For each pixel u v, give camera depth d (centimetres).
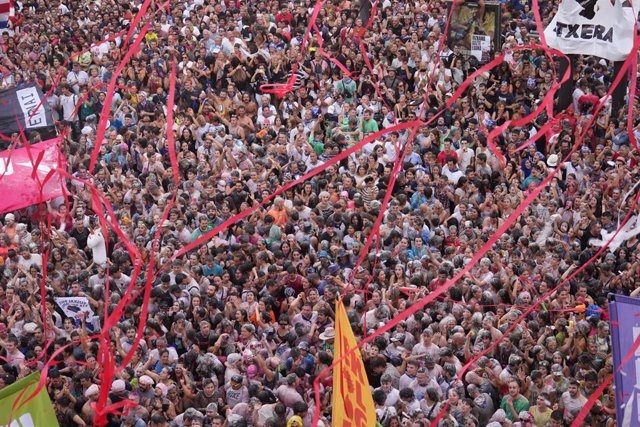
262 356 5141
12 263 6150
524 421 4578
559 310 5544
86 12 10819
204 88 9356
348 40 9688
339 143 8175
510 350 5147
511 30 10475
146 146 7831
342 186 7300
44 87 9294
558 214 6900
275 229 6581
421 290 5584
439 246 6500
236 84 9175
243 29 10300
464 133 7931
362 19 10194
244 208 6706
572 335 5234
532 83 9012
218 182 7344
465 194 7262
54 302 5756
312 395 4916
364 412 3161
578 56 8919
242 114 8525
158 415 4656
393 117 8050
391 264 6047
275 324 5584
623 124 7994
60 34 10094
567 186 7269
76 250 6322
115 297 5697
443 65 9125
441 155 7781
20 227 6469
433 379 4916
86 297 5712
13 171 6738
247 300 5662
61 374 5122
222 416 4822
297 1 10731
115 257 6194
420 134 8025
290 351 5212
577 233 6794
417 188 7281
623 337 3350
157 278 5981
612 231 6688
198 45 9725
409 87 9388
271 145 7869
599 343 5169
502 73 9081
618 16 8250
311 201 7112
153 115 8319
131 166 7794
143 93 8562
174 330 5431
